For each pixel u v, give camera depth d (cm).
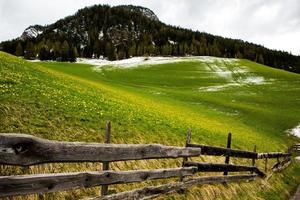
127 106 3031
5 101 1422
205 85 9900
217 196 1458
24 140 580
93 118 1755
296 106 7662
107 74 10931
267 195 1881
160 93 7612
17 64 3309
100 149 793
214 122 4859
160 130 2116
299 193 2220
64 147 680
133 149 927
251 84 10294
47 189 647
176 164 1561
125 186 1149
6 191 566
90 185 774
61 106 1736
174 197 1202
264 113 6744
